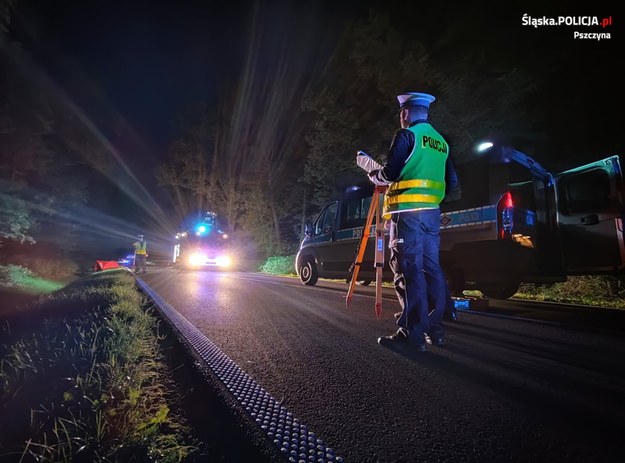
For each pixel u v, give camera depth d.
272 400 2.35
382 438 1.90
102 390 2.19
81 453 1.64
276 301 6.71
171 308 5.80
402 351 3.39
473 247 6.39
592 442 1.86
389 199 3.50
